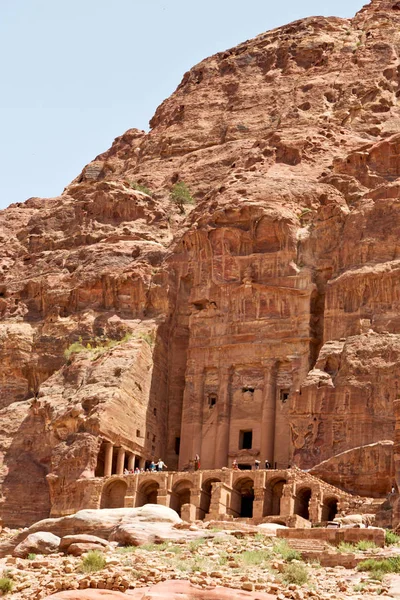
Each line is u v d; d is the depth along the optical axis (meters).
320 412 77.25
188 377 86.88
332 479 72.75
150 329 89.12
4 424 88.88
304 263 86.62
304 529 52.59
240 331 86.38
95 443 78.81
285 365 84.62
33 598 39.16
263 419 83.25
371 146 93.94
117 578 39.84
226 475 73.69
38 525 62.44
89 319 92.31
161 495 74.56
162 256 94.44
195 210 96.44
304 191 91.25
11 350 94.06
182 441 85.38
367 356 77.94
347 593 39.41
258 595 36.31
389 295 81.00
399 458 59.53
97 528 59.62
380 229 84.06
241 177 95.88
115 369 84.06
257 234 88.44
